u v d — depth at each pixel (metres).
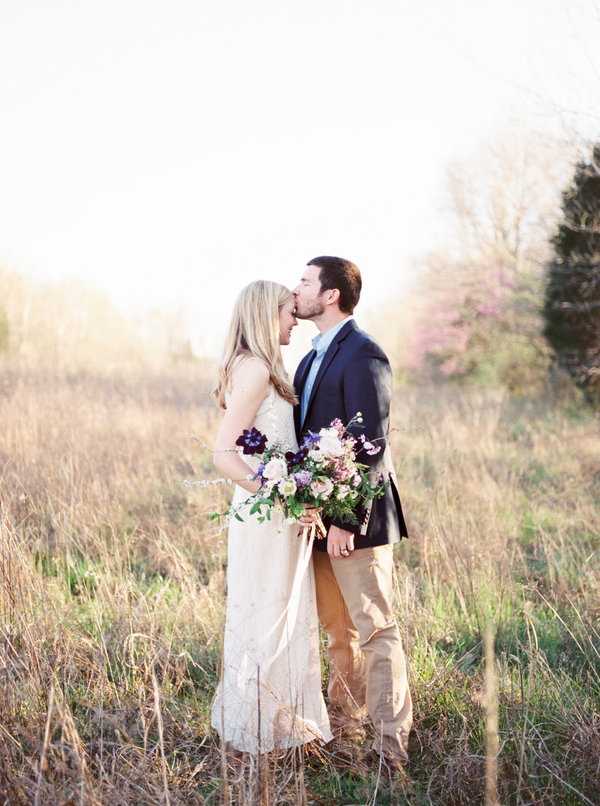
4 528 3.04
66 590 3.34
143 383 12.00
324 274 2.31
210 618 2.97
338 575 2.22
